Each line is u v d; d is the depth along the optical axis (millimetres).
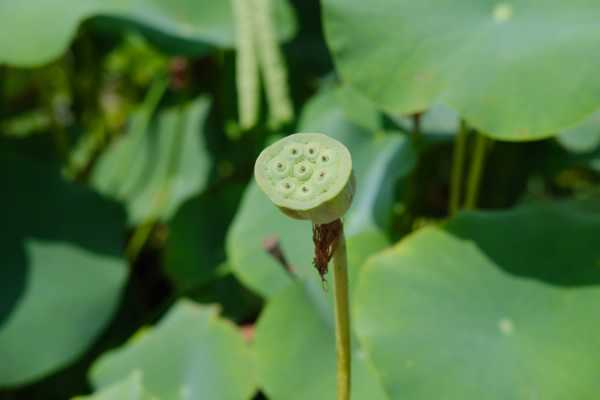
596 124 1854
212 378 1653
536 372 1463
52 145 2461
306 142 1150
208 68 2297
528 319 1501
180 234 1999
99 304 1884
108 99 2703
